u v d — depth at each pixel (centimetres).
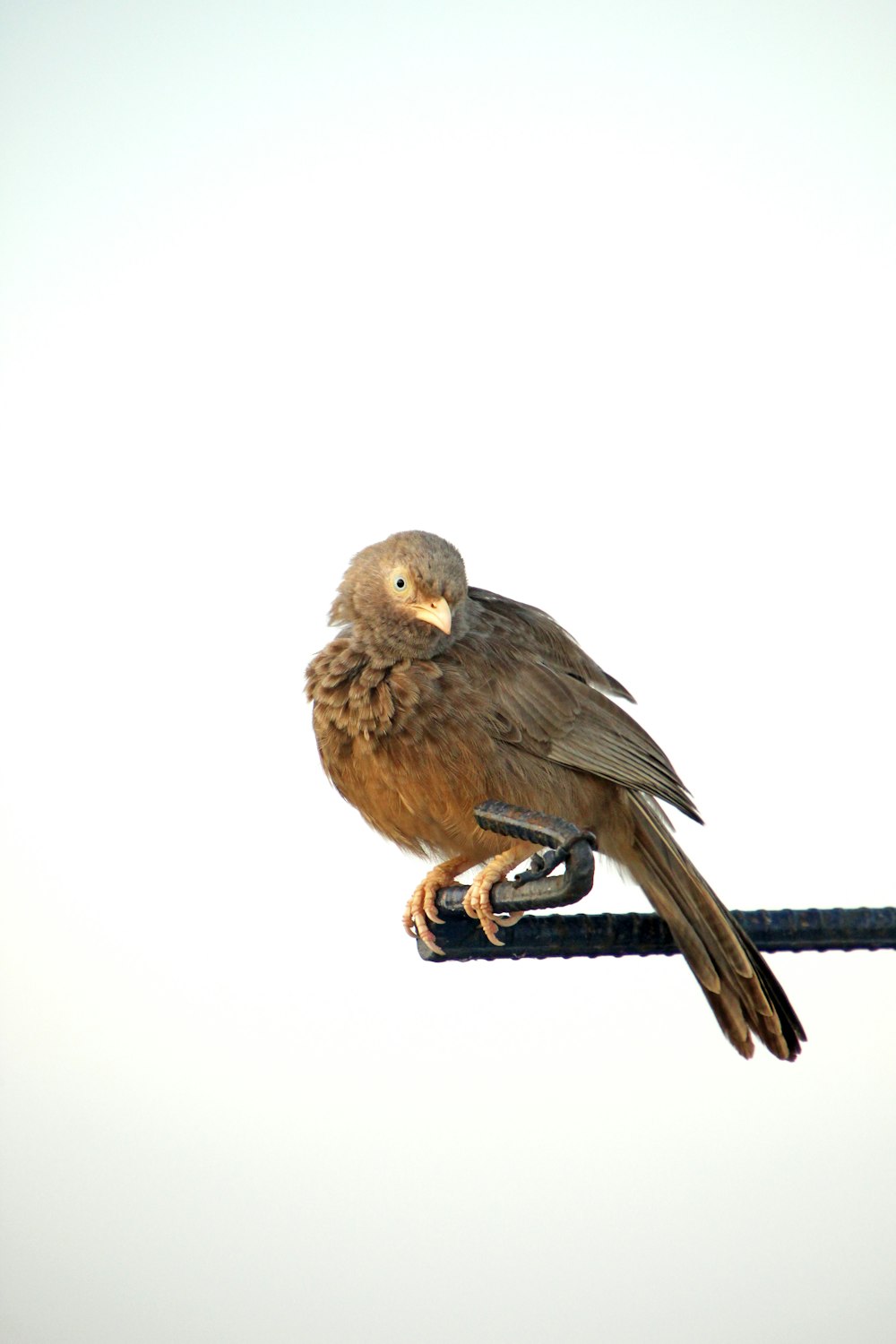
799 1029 932
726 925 941
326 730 1088
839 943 923
